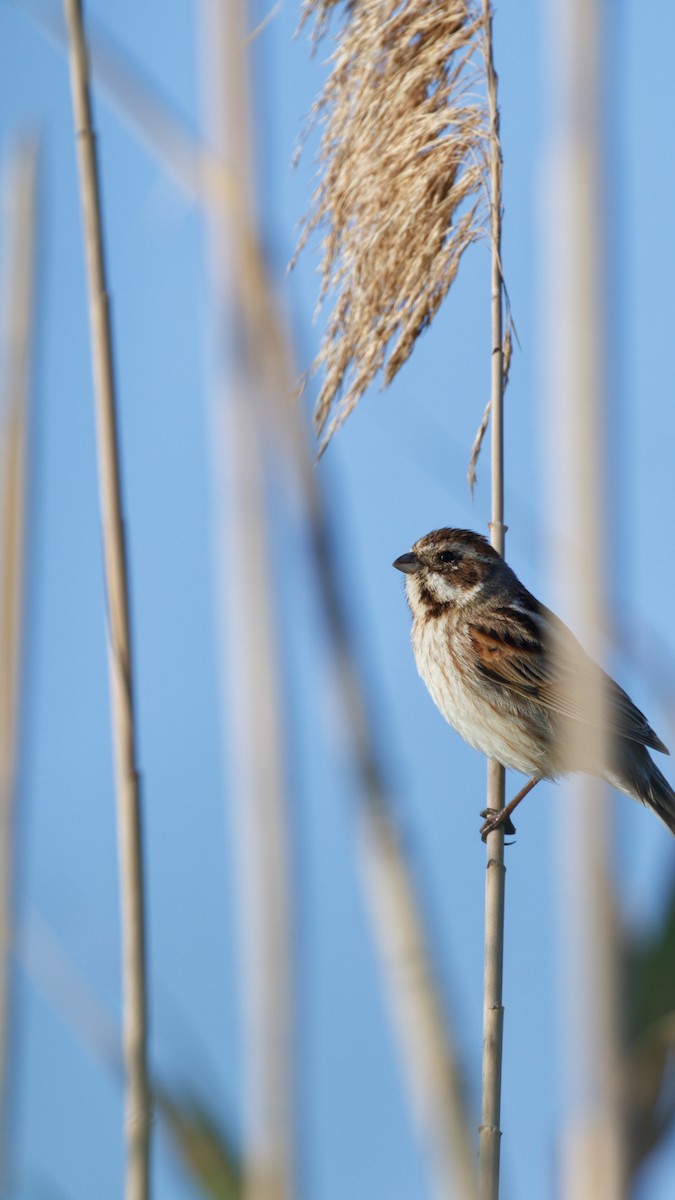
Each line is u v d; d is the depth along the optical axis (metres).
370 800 7.18
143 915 8.08
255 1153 7.27
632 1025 5.56
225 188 8.51
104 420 8.62
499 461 9.59
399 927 6.89
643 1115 5.54
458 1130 6.51
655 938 5.64
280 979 7.50
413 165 9.06
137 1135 7.68
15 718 9.68
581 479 5.91
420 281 9.03
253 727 7.90
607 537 5.91
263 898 7.63
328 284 9.02
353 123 9.03
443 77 9.09
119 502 8.55
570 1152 5.56
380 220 9.03
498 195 9.16
